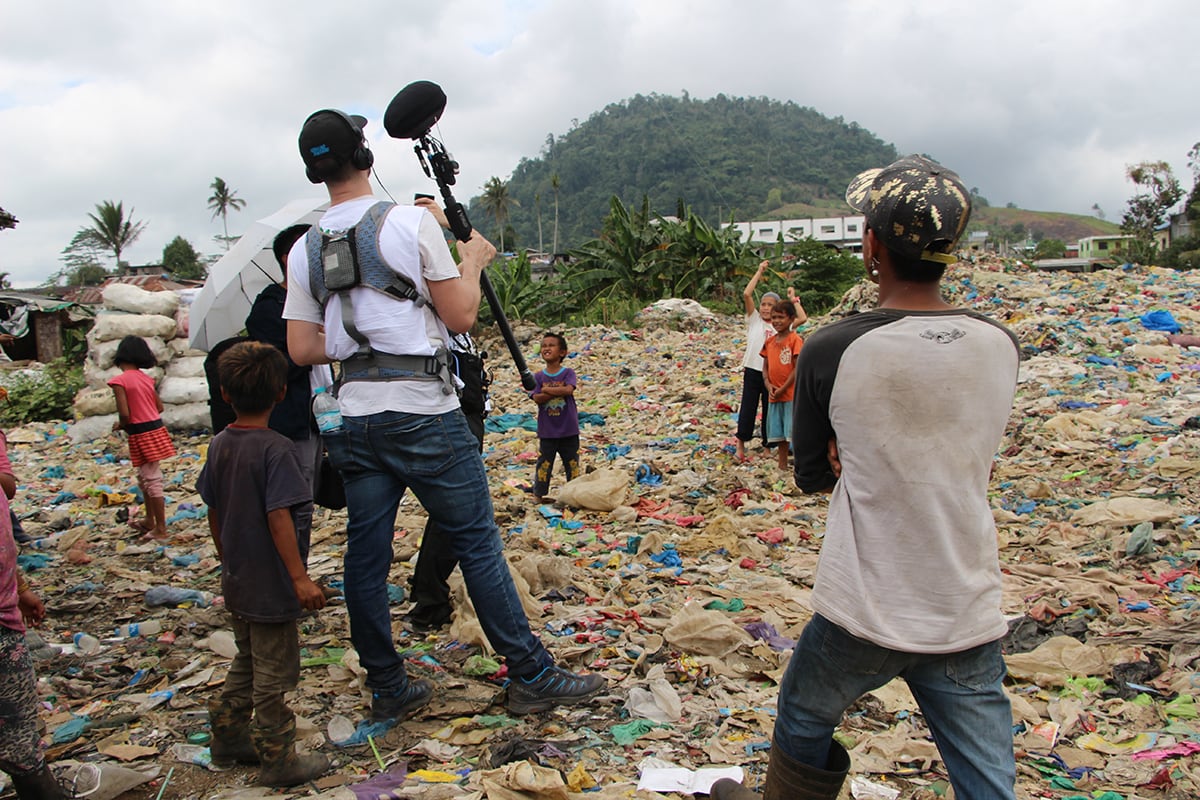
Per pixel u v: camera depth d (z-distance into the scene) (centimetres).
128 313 1242
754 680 379
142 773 302
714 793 257
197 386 1220
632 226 2583
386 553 329
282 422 392
